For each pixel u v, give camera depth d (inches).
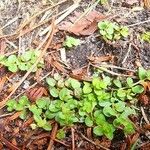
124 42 7.6
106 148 6.5
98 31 7.8
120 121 6.6
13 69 7.2
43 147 6.6
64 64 7.4
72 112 6.8
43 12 8.1
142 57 7.5
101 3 8.2
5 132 6.7
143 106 7.0
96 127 6.6
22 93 7.1
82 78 7.2
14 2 8.3
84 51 7.6
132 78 7.2
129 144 6.6
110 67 7.4
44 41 7.7
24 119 6.8
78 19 8.0
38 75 7.3
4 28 7.9
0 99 7.1
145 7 8.2
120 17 8.0
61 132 6.6
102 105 6.8
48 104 6.9
